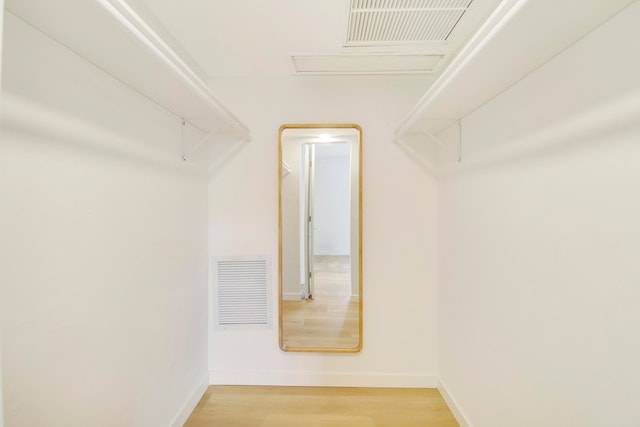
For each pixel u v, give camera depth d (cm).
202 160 180
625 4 65
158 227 132
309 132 189
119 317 106
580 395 80
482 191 130
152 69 97
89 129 93
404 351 187
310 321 192
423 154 185
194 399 167
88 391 92
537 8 65
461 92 114
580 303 80
